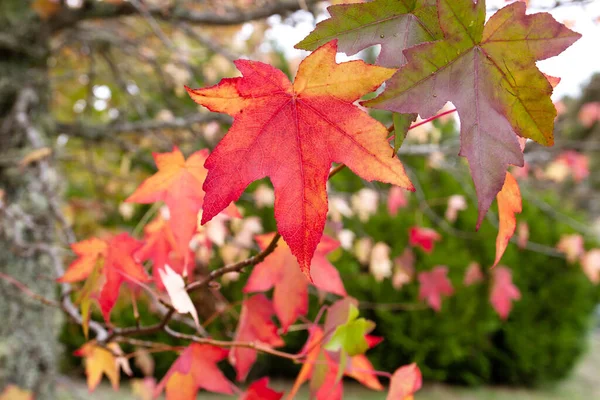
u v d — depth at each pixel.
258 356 5.49
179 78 3.46
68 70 4.03
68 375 5.11
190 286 0.89
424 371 5.60
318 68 0.57
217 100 0.58
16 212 2.10
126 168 3.36
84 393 4.60
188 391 1.07
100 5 2.92
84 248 1.07
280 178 0.59
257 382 0.99
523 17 0.53
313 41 0.60
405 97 0.53
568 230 5.89
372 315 5.53
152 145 3.70
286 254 1.06
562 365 6.14
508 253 5.74
